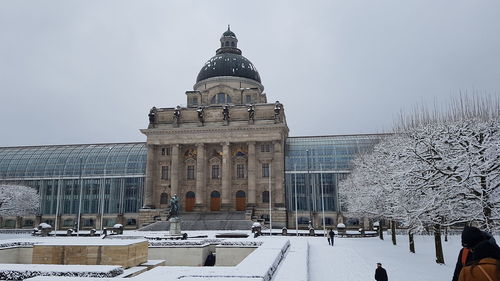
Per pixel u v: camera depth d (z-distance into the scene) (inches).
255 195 4084.6
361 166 2847.0
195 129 4195.4
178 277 684.7
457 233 3085.6
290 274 858.8
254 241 1646.2
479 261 272.4
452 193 1242.6
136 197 4315.9
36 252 1224.2
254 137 4141.2
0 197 3629.4
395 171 1456.7
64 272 839.7
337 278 1181.1
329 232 2347.4
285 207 4060.0
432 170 1301.7
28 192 4001.0
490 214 1210.0
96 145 4815.5
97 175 4441.4
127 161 4480.8
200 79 4970.5
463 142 1320.1
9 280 835.4
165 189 4281.5
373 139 4227.4
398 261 1610.5
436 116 1935.3
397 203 1486.2
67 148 4805.6
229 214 3902.6
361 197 2513.5
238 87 4783.5
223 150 4163.4
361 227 3855.8
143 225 3959.2
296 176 4227.4
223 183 4094.5
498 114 1641.2
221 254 1610.5
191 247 1646.2
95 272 840.3
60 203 4399.6
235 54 5088.6
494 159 1200.2
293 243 1867.6
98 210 4323.3
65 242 1275.8
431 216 1326.3
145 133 4296.3
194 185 4271.7
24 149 4894.2
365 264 1489.9
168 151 4345.5
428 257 1770.4
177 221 2160.4
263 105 4279.0
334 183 4138.8
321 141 4495.6
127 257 1201.4
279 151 4106.8
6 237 3090.6
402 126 2278.5
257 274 709.9
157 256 1651.1
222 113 4291.3
